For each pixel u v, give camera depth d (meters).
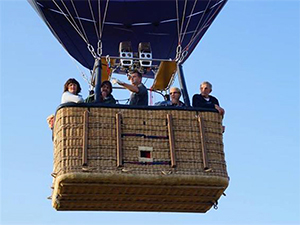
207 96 10.55
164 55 13.18
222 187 9.87
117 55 12.98
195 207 10.74
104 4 12.32
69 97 9.83
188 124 9.88
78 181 9.34
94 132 9.48
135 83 10.27
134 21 12.73
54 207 10.59
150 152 9.60
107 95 10.28
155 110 9.81
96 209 10.69
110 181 9.39
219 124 10.04
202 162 9.73
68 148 9.37
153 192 9.95
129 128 9.64
